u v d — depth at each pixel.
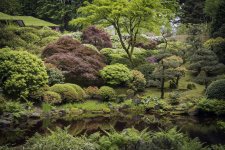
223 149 7.50
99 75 18.22
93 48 20.94
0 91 14.52
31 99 15.15
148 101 16.17
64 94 15.70
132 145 7.19
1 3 34.25
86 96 16.67
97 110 15.45
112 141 7.93
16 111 13.30
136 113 15.56
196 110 15.16
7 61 14.95
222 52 20.23
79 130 12.27
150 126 13.13
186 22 29.69
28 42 22.17
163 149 6.79
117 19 20.14
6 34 21.02
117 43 25.42
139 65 20.67
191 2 29.97
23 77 14.76
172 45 24.22
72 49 19.09
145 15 19.77
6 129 12.09
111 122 13.81
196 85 19.16
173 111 15.51
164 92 18.27
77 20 21.08
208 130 12.45
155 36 29.11
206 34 25.11
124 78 17.84
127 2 19.56
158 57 17.30
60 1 40.28
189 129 12.60
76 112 14.94
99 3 20.42
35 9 41.44
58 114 14.48
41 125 12.84
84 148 7.62
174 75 16.78
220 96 15.37
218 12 23.08
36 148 7.47
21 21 27.98
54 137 7.96
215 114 15.00
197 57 16.92
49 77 16.59
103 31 23.97
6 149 7.98
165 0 24.27
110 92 16.73
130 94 17.30
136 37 22.38
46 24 31.19
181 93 17.66
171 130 8.71
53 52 18.73
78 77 17.55
